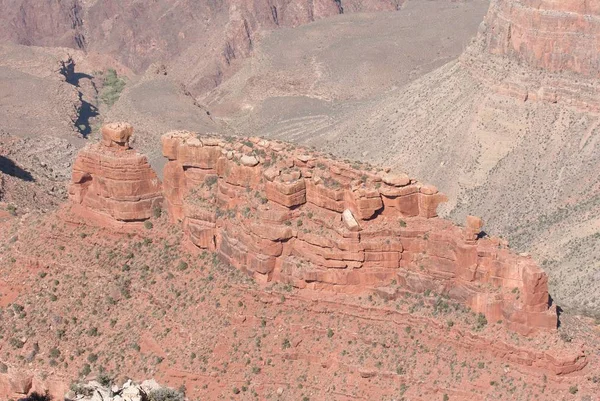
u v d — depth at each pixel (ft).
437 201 360.48
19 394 387.75
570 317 369.91
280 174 372.17
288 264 365.81
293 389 352.49
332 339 356.38
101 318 395.75
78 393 305.73
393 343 349.82
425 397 339.57
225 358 363.35
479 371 338.95
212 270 385.70
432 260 355.36
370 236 359.25
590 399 327.47
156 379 367.25
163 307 385.91
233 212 384.88
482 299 345.31
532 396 331.16
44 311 405.18
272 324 364.99
